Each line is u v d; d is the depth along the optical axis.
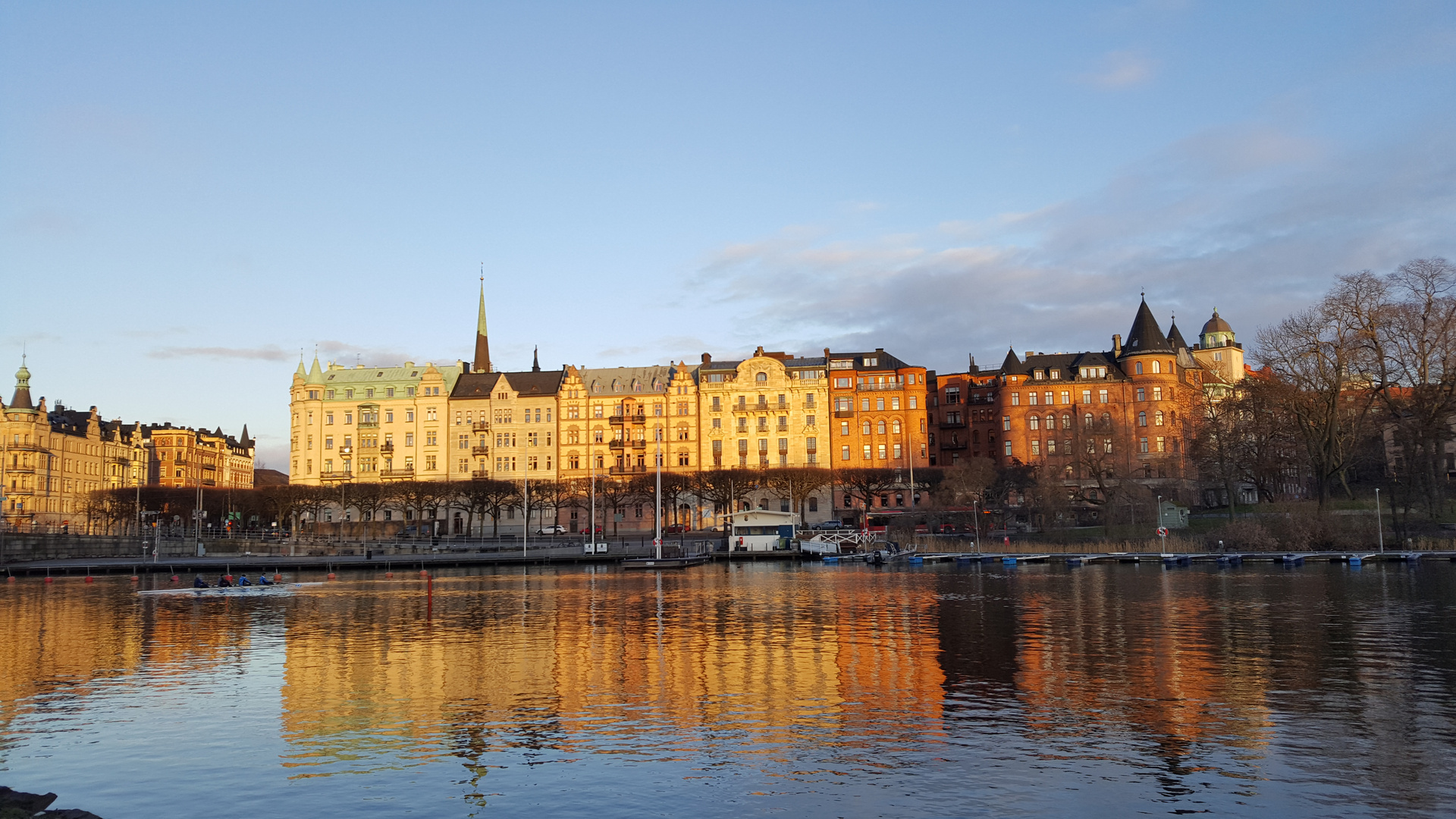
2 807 19.00
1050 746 23.03
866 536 118.62
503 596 64.75
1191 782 20.30
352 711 27.53
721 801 19.52
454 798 19.95
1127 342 166.75
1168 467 143.25
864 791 19.98
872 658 35.41
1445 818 18.14
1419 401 97.88
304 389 169.75
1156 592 60.97
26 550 109.31
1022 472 136.38
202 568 101.88
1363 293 101.06
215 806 19.67
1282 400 106.25
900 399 163.38
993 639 40.03
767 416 162.62
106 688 31.62
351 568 103.50
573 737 24.36
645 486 145.00
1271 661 34.12
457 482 145.62
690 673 32.69
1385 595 56.91
